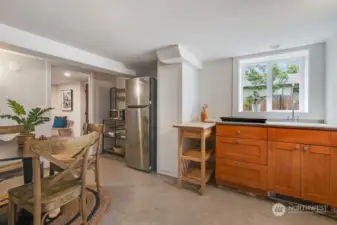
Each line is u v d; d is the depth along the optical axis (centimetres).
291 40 225
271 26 187
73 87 608
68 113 622
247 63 298
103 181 268
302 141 191
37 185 120
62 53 236
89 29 195
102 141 443
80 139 138
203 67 330
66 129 593
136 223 169
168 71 286
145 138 312
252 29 194
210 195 225
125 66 345
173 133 283
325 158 179
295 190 195
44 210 125
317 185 183
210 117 324
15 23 181
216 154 249
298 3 145
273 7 151
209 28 192
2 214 178
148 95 310
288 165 199
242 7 152
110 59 311
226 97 309
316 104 237
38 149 115
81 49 260
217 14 163
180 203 205
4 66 278
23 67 298
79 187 147
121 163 359
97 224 167
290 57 265
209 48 255
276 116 267
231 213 185
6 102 280
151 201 210
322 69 232
